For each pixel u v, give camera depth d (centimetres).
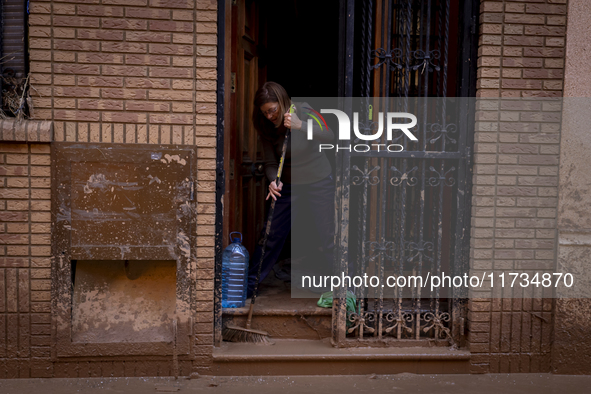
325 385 317
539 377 337
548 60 329
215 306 335
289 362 329
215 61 313
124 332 327
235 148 395
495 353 340
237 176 414
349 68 330
